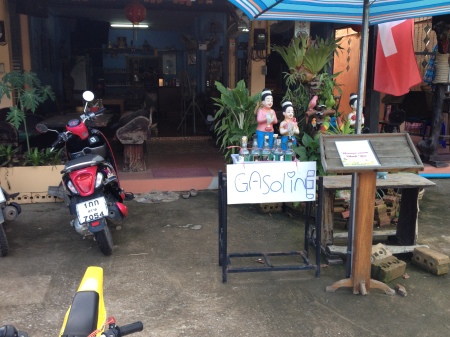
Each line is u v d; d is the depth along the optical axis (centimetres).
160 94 1393
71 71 1349
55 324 316
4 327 147
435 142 764
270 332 309
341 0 387
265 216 546
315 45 655
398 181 427
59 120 748
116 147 887
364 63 365
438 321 325
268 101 495
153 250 445
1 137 652
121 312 331
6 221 519
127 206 580
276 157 450
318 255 387
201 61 1422
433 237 484
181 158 800
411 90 912
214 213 556
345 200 519
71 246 454
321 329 313
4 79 572
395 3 400
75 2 917
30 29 924
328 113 546
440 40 734
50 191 477
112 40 1639
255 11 423
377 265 386
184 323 318
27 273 394
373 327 316
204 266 410
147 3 945
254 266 410
